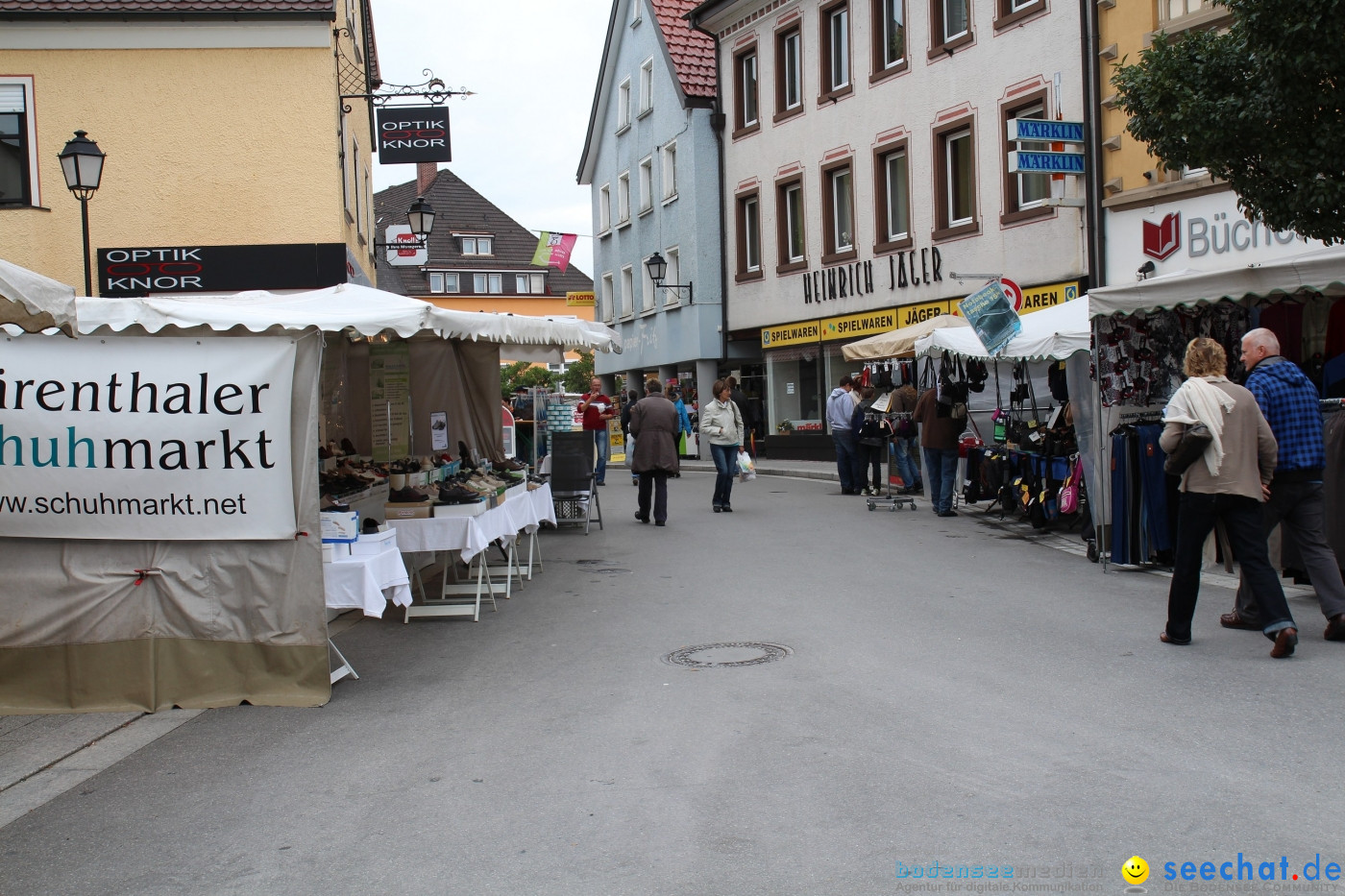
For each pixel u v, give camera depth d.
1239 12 9.68
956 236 22.20
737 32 29.50
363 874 4.27
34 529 6.90
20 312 5.43
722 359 31.08
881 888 3.89
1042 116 19.92
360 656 8.18
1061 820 4.43
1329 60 9.33
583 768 5.36
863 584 10.20
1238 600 7.74
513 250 73.38
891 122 24.03
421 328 8.72
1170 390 11.17
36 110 17.02
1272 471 7.00
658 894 3.93
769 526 14.92
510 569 10.45
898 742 5.48
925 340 15.52
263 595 6.89
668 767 5.30
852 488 19.47
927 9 22.72
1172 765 5.02
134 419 6.89
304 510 6.88
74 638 6.92
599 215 38.88
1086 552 11.84
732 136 30.00
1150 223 17.25
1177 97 10.37
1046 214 19.80
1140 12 17.25
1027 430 14.53
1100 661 7.00
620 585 10.70
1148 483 10.38
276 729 6.37
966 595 9.46
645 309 35.00
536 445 16.45
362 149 23.00
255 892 4.16
